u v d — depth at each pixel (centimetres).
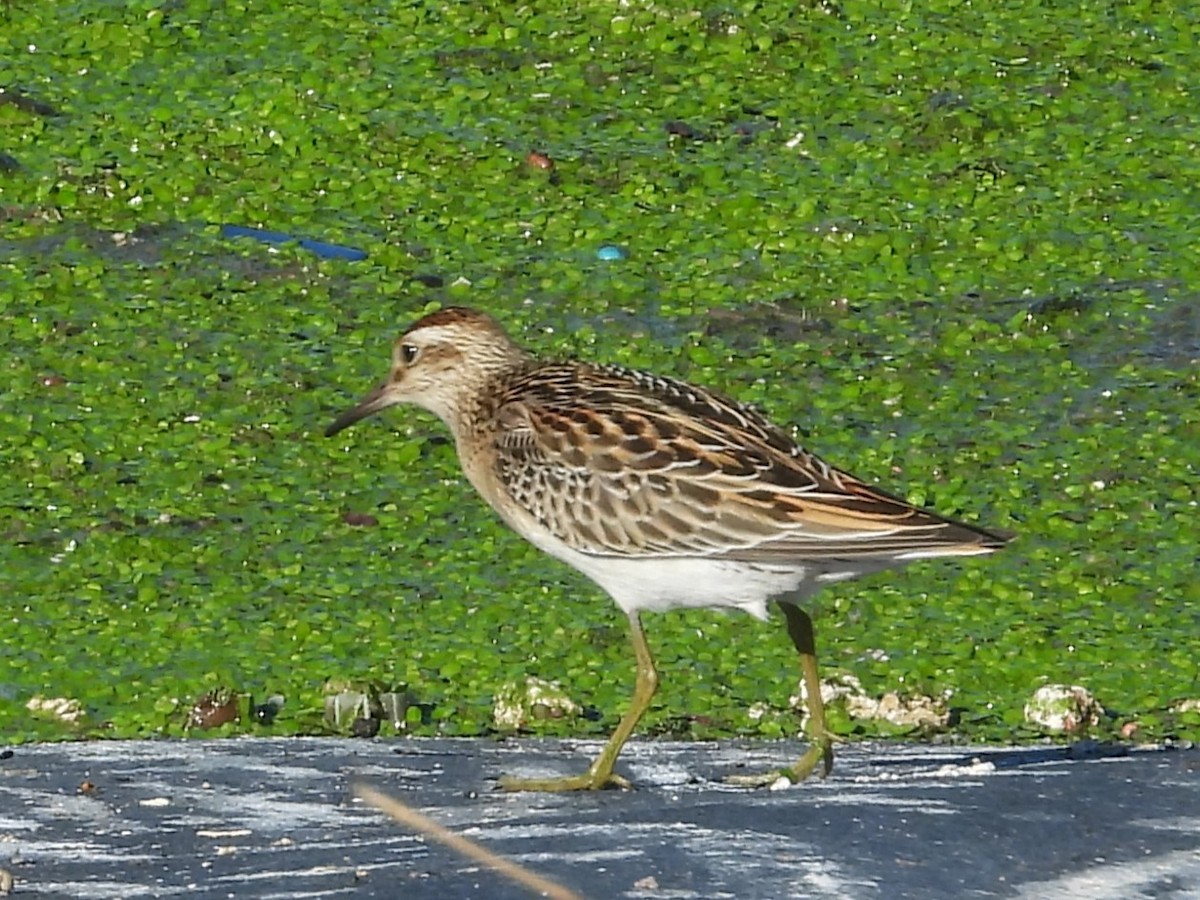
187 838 1006
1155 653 1467
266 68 2072
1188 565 1570
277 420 1708
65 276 1853
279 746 1199
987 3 2170
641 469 1156
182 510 1611
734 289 1847
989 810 1020
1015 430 1709
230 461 1666
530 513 1198
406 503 1628
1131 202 1953
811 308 1833
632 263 1872
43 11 2144
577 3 2144
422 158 1978
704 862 937
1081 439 1702
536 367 1261
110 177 1952
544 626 1486
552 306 1820
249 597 1518
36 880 942
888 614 1509
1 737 1336
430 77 2067
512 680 1387
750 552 1134
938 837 976
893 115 2036
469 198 1942
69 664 1434
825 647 1466
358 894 905
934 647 1467
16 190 1934
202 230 1906
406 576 1547
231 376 1753
